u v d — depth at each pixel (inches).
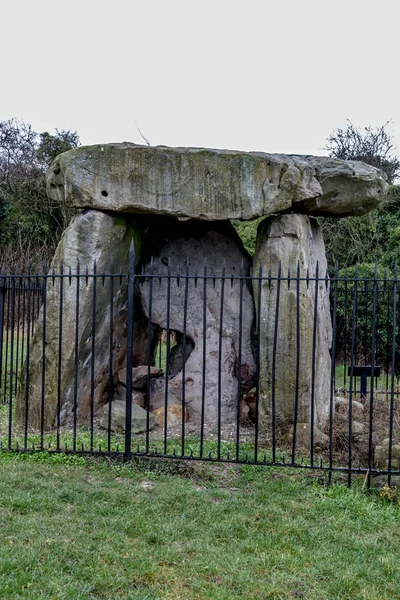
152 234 303.9
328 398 291.0
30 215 733.9
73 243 254.4
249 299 299.0
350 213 287.6
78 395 272.1
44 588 121.0
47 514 158.4
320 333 276.4
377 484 189.6
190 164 247.0
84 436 245.6
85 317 255.1
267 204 244.1
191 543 145.6
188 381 297.7
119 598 119.8
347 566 138.3
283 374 248.1
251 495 180.4
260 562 138.2
